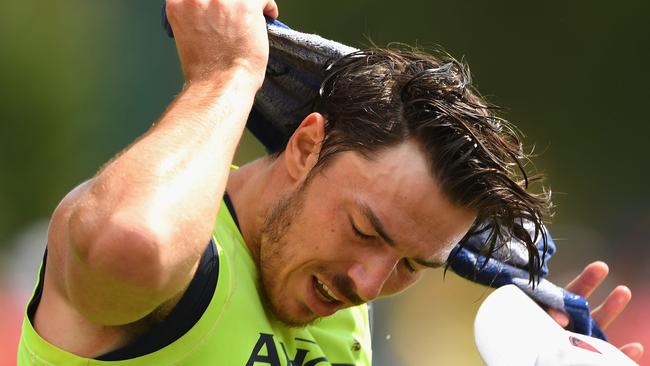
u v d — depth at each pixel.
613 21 33.75
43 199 29.78
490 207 7.11
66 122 29.64
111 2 28.48
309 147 7.38
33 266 24.00
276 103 8.05
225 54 7.00
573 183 31.78
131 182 6.00
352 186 7.04
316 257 7.21
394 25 33.66
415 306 22.67
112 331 6.71
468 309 22.81
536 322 8.17
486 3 34.03
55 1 30.00
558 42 33.97
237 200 7.83
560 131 33.19
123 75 28.25
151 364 6.84
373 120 7.10
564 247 27.55
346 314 8.70
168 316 6.83
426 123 6.99
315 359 8.06
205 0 7.08
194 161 6.23
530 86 33.84
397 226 6.97
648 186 31.67
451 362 22.47
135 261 5.81
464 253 8.69
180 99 6.72
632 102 33.25
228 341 7.18
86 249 5.86
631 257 27.83
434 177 6.97
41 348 6.84
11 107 29.77
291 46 7.69
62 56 29.77
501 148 7.29
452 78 7.29
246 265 7.59
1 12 30.08
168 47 27.61
